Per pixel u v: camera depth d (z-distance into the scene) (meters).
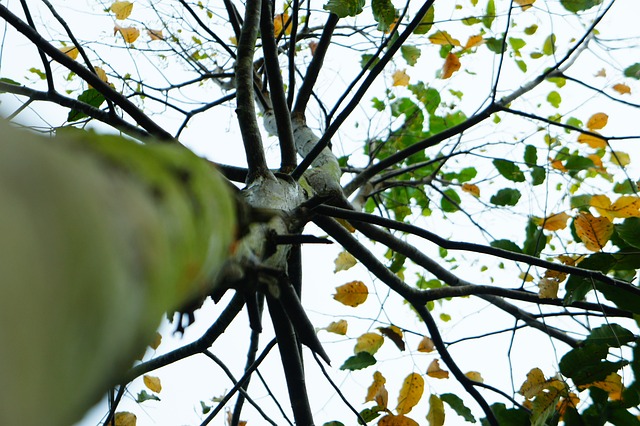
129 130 2.87
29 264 0.32
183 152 0.59
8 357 0.31
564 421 2.81
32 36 2.45
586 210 4.52
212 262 0.57
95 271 0.37
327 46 4.05
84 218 0.38
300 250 3.19
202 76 4.53
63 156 0.40
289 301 2.06
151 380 3.81
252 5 2.95
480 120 3.79
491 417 3.23
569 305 2.93
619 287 2.79
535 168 4.32
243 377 3.11
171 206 0.50
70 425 0.37
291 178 2.57
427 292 3.45
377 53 3.56
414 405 3.43
